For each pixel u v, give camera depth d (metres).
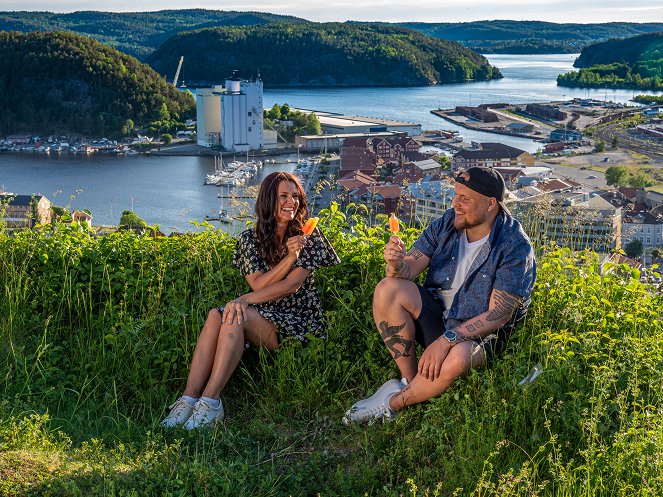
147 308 4.41
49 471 2.86
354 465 3.24
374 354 4.06
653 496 2.63
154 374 4.09
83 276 4.63
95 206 55.72
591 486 2.80
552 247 4.66
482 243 3.51
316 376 3.85
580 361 3.53
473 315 3.50
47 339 4.30
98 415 3.78
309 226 3.80
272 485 3.03
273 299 3.89
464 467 2.98
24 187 65.38
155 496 2.80
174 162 85.75
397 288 3.53
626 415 3.09
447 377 3.34
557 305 4.04
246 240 3.99
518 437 3.19
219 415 3.66
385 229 4.94
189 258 4.66
